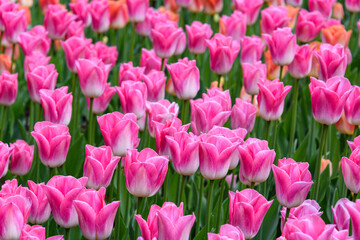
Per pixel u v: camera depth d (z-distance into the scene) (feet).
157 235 12.13
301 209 13.30
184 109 20.10
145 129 20.36
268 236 17.56
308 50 21.70
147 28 31.48
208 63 30.66
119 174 16.48
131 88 18.04
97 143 23.94
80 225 12.77
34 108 23.95
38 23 39.11
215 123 17.01
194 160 14.78
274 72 26.35
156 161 13.75
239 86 28.81
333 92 16.62
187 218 11.90
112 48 26.17
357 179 15.30
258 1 30.40
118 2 30.42
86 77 19.45
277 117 18.98
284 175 13.98
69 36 27.48
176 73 19.36
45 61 23.90
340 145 24.73
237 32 28.30
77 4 29.53
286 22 27.66
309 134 23.48
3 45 30.40
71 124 23.45
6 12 26.32
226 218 18.10
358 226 12.13
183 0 32.37
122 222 16.70
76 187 13.14
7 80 21.35
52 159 15.88
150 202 18.11
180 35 25.72
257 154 14.64
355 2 33.14
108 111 26.78
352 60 34.60
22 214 12.49
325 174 19.76
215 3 34.01
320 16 27.32
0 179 21.42
